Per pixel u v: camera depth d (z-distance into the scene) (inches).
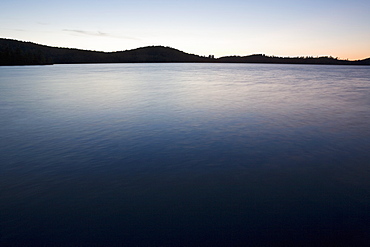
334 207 164.6
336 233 138.9
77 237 136.3
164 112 504.1
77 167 229.8
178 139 315.9
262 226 145.3
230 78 1804.9
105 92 887.7
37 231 141.3
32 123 409.7
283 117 450.6
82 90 955.3
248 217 153.9
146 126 385.4
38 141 309.9
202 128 371.6
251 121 418.0
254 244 131.0
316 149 277.4
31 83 1274.6
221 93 859.4
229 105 593.0
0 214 157.3
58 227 144.6
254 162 240.8
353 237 135.6
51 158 252.4
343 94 829.2
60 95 796.0
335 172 218.4
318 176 210.7
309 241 133.0
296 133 342.0
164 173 216.7
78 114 486.6
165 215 155.9
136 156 257.3
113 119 438.6
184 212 159.2
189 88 1045.8
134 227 144.5
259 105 592.4
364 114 477.7
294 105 591.5
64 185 195.3
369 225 145.5
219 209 162.4
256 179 205.3
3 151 273.0
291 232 140.1
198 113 492.1
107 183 198.5
